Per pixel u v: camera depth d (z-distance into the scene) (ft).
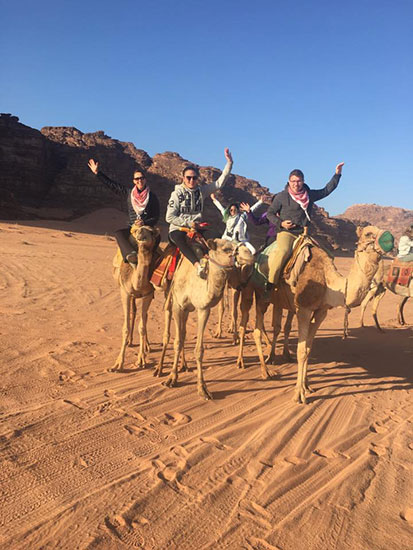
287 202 25.55
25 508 12.94
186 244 23.04
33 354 27.20
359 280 21.76
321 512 13.74
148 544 11.84
